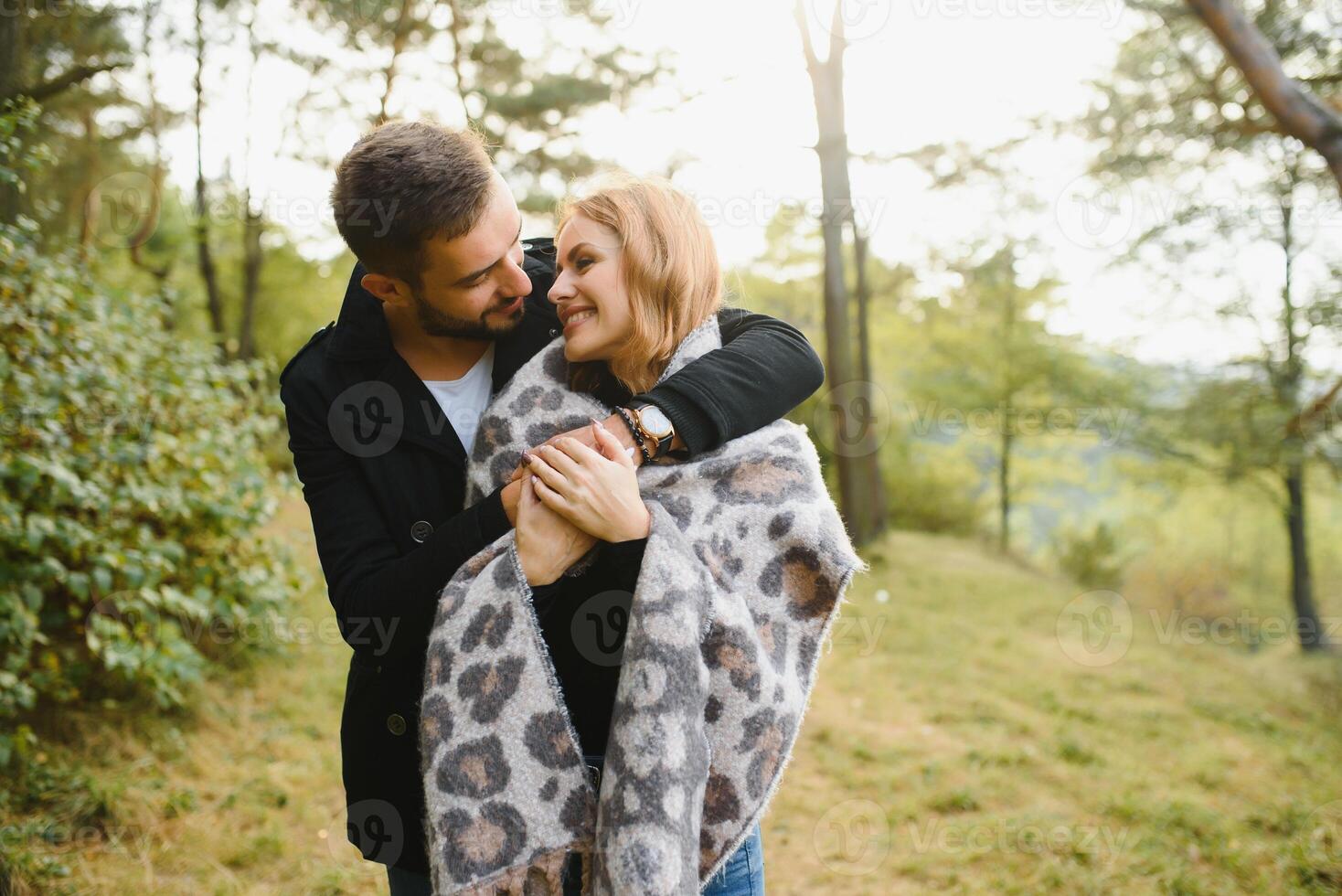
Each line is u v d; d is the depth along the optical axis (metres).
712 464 1.16
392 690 1.25
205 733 3.95
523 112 11.30
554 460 1.10
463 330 1.23
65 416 3.39
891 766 4.68
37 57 4.96
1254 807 4.44
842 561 1.15
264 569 4.37
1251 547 16.56
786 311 17.92
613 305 1.18
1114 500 18.66
